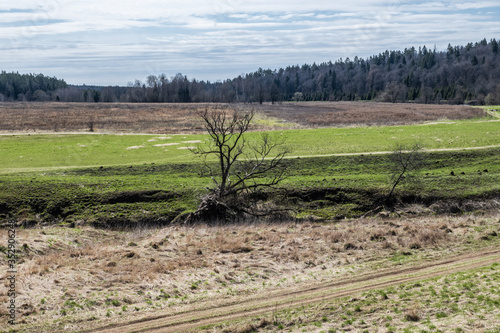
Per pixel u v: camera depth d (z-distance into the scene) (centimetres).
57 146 6209
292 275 2156
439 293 1698
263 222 3553
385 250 2516
